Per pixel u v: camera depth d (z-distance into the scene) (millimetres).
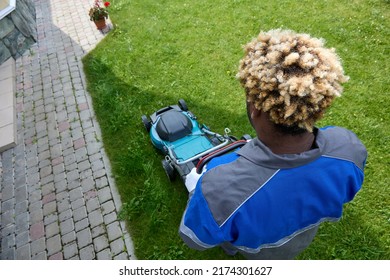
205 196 1206
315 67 1029
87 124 4648
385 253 2918
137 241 3320
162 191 3570
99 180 3930
